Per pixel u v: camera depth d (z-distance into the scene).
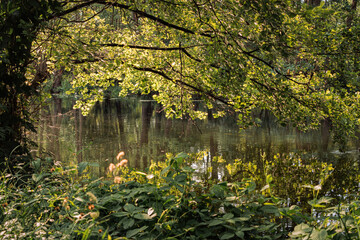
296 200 6.49
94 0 6.73
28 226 2.96
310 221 3.50
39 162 4.48
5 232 2.68
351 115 7.03
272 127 20.42
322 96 7.02
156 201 3.84
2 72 5.29
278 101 6.51
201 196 4.28
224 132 17.72
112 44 7.74
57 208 3.42
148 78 8.80
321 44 6.38
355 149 12.84
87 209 3.55
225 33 5.94
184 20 7.23
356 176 8.61
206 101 7.95
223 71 6.13
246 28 5.55
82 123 20.61
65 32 5.71
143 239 3.35
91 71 7.28
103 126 19.36
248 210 3.97
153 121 22.61
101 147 12.71
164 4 6.90
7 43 5.12
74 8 6.52
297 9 4.30
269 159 10.92
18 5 4.98
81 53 5.93
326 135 16.72
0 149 5.27
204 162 10.45
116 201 3.97
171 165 4.23
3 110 5.63
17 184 4.61
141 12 7.07
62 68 7.72
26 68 6.05
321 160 10.80
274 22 4.52
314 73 7.33
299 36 5.61
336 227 3.01
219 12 5.89
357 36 6.34
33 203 3.43
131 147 12.91
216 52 5.95
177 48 7.75
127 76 8.87
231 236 3.46
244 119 6.86
